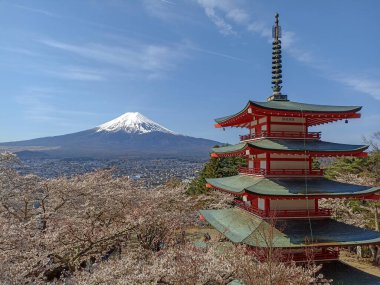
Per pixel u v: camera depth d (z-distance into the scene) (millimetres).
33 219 20875
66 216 24703
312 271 17891
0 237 17297
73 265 21125
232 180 27703
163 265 15594
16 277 14914
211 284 15516
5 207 23141
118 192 30047
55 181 26688
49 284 16672
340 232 20875
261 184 21734
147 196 34875
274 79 27281
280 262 17797
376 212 36000
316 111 22406
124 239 25250
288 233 20438
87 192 27016
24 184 24016
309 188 21516
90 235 22438
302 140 23547
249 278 15641
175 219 32938
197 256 16375
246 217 23906
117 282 14430
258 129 25297
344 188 21891
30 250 18078
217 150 30438
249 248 20125
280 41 27625
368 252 36156
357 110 22766
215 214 28500
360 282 19688
